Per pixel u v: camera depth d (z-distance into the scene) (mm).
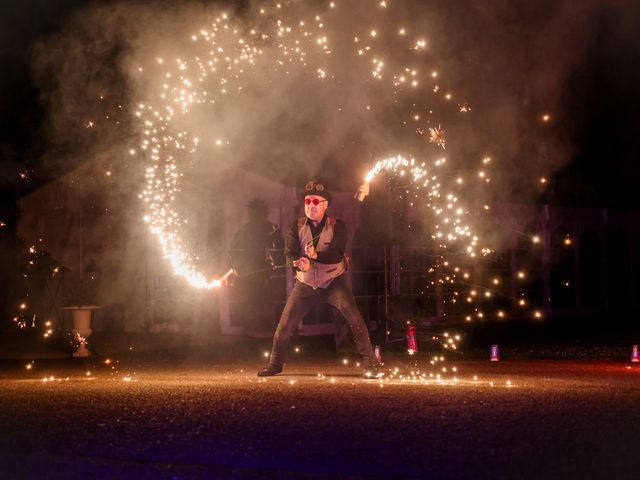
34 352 17828
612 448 6625
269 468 6035
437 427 7469
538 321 24969
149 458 6402
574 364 14969
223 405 8781
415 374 12609
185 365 15086
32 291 21828
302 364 14961
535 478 5742
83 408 8703
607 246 28625
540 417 7973
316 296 11812
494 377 12172
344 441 6895
